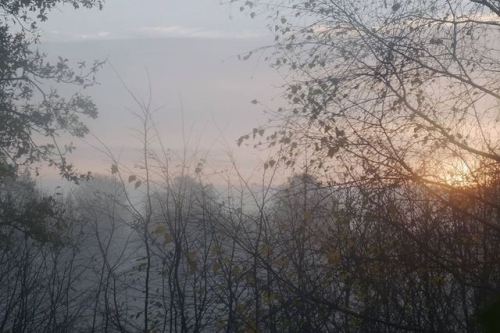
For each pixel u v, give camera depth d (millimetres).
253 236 7168
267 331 6969
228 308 7035
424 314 6715
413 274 6727
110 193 7465
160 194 7340
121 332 7047
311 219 7133
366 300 6801
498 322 4066
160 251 7195
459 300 6637
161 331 7242
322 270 6969
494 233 6508
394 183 6773
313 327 6883
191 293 7223
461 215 6641
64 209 10969
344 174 6988
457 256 6516
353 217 6883
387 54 7027
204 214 7188
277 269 7086
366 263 6797
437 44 7254
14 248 10789
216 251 7125
